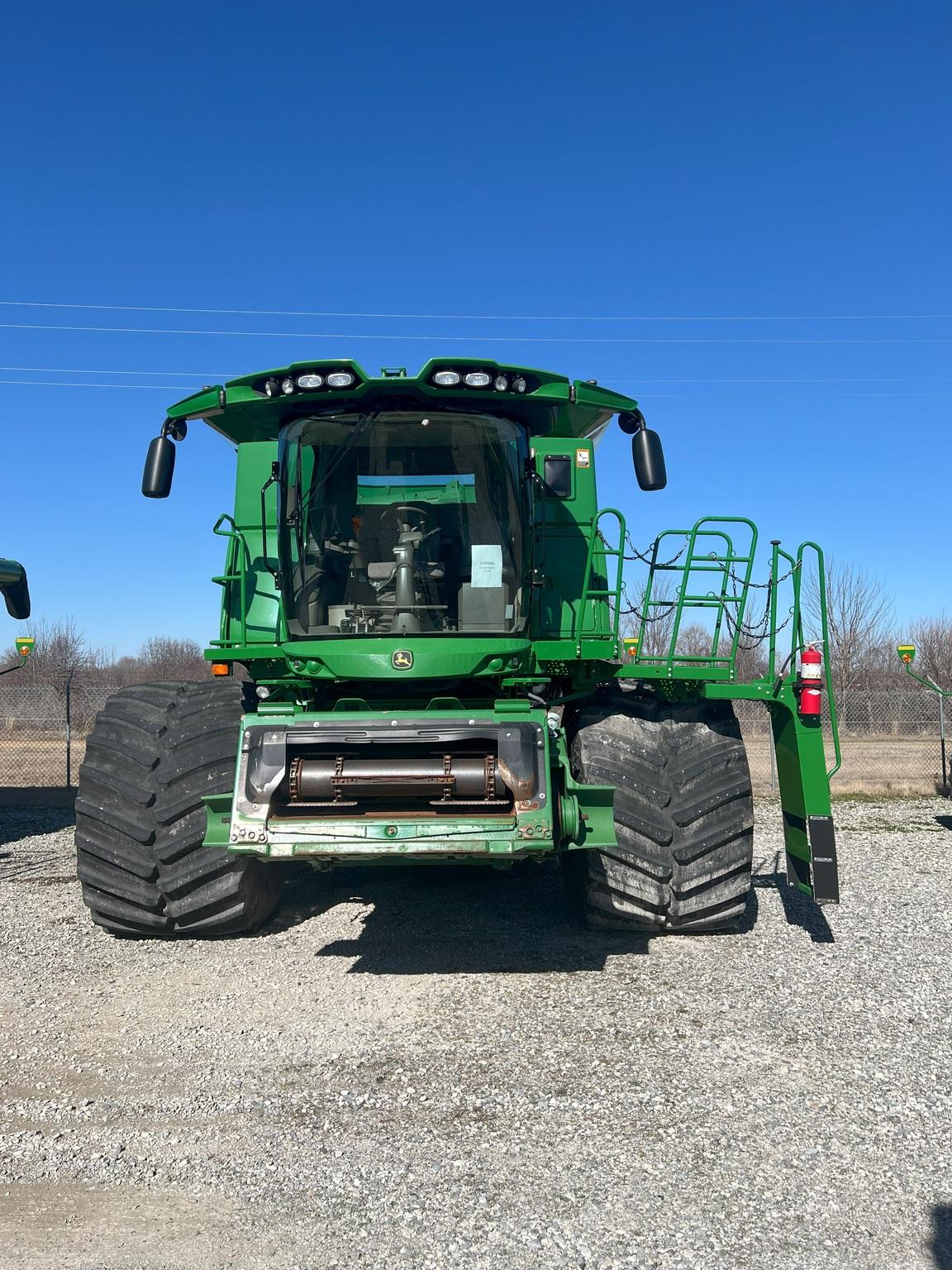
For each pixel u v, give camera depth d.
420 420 6.22
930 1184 3.46
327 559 6.20
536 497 6.50
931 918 7.16
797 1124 3.91
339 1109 4.07
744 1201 3.35
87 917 7.28
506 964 5.98
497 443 6.25
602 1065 4.48
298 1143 3.78
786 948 6.32
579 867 6.36
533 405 6.32
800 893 8.00
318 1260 3.05
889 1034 4.85
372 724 5.33
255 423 6.83
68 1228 3.24
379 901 7.59
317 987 5.59
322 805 5.27
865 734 22.47
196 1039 4.84
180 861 6.10
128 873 6.15
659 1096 4.16
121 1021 5.10
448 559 6.18
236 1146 3.77
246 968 5.94
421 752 5.52
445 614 6.14
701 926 6.29
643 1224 3.22
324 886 8.12
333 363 5.93
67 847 10.75
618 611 6.30
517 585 6.18
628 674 6.22
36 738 26.17
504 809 5.27
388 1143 3.77
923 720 22.09
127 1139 3.83
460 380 5.96
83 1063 4.57
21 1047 4.78
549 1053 4.62
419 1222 3.24
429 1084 4.30
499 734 5.25
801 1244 3.10
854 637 25.55
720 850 6.09
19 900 7.91
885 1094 4.18
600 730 6.18
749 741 24.34
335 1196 3.41
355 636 6.02
